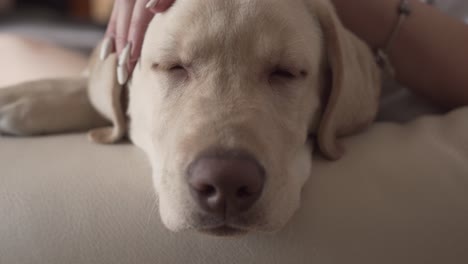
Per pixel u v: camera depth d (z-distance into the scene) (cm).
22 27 421
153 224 87
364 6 144
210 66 103
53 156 103
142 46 117
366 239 85
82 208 86
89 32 415
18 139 119
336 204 91
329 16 118
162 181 93
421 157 100
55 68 226
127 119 128
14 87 133
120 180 95
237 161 83
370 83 129
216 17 104
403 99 154
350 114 120
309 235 87
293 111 109
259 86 105
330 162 107
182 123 98
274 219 87
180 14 106
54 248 81
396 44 143
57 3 484
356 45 130
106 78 125
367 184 95
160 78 110
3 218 84
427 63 141
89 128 137
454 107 143
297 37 109
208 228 85
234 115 94
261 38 104
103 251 82
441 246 85
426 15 143
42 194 88
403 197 91
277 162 94
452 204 89
